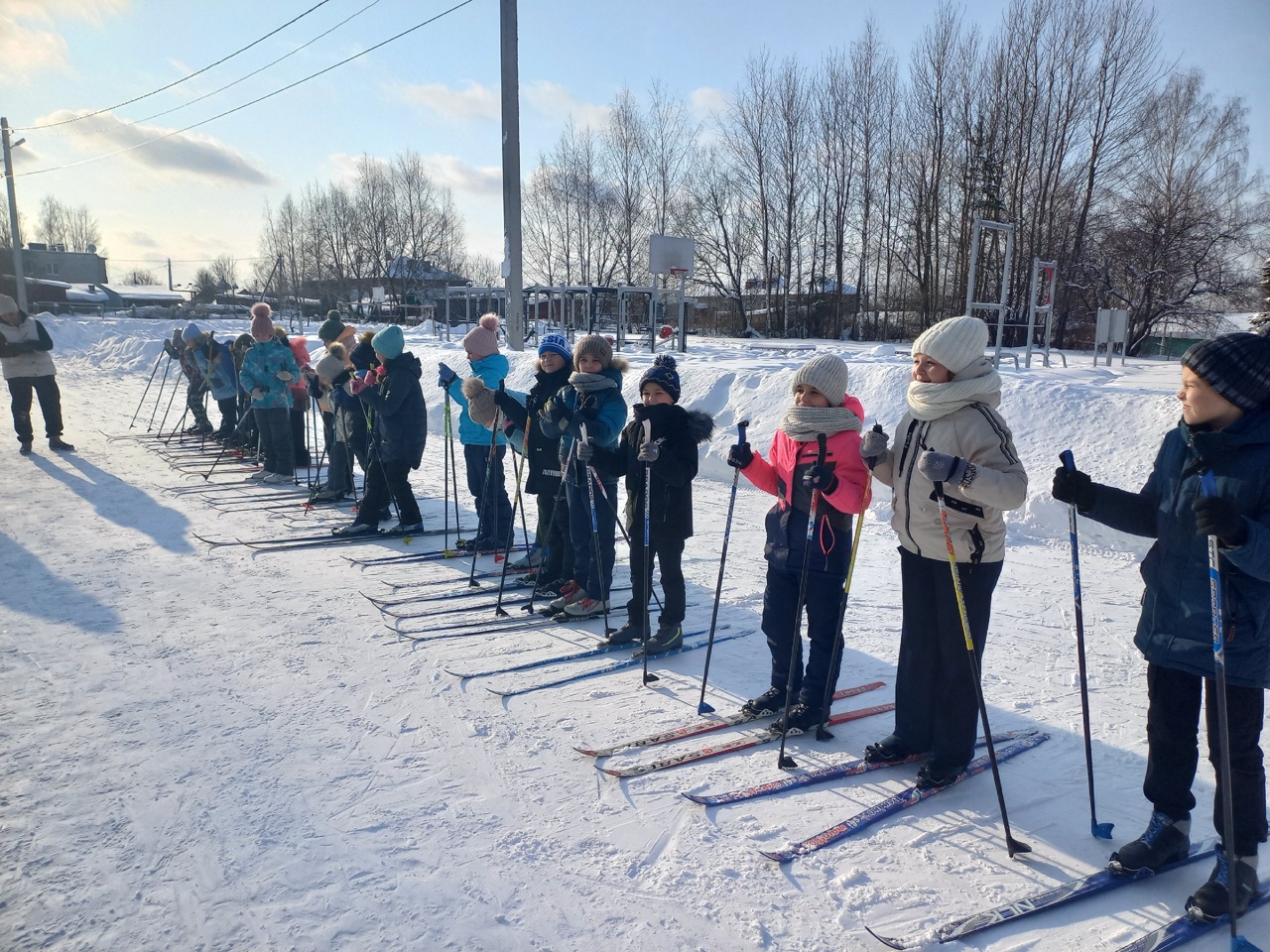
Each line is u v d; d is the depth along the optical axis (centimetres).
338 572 525
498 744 304
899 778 285
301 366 920
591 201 3678
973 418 256
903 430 276
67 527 616
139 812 255
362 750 298
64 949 196
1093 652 391
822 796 273
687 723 324
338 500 737
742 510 708
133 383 1792
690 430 377
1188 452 215
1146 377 1184
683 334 1798
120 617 429
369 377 624
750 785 278
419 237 4650
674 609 399
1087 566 525
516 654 395
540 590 487
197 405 1078
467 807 262
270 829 248
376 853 237
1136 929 209
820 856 239
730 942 204
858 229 3281
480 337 561
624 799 269
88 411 1334
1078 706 336
